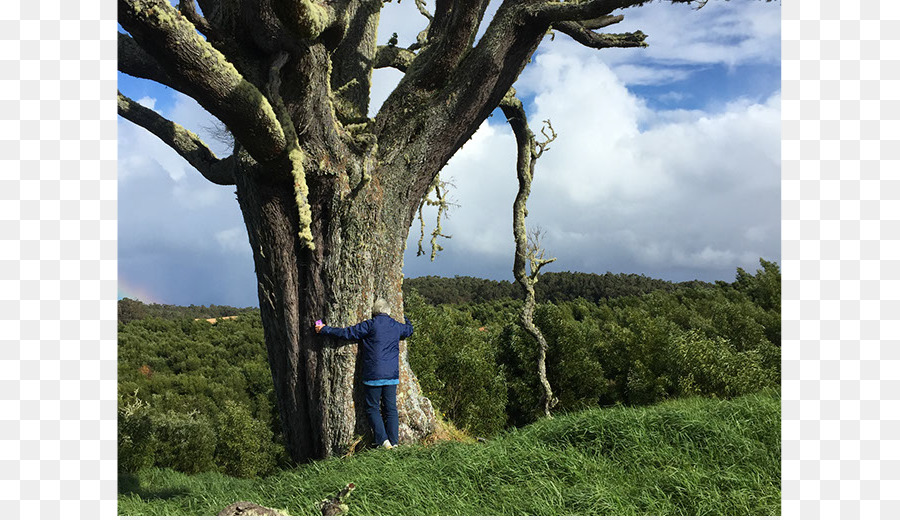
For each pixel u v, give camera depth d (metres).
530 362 20.78
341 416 6.37
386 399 6.31
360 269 6.50
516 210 10.53
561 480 4.32
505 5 6.64
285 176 6.07
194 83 4.61
